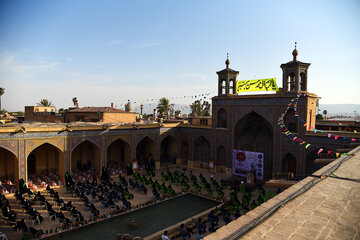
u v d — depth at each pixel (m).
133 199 16.86
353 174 6.15
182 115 45.38
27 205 13.22
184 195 18.22
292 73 19.75
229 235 3.23
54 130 18.81
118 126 22.59
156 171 25.08
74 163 23.45
